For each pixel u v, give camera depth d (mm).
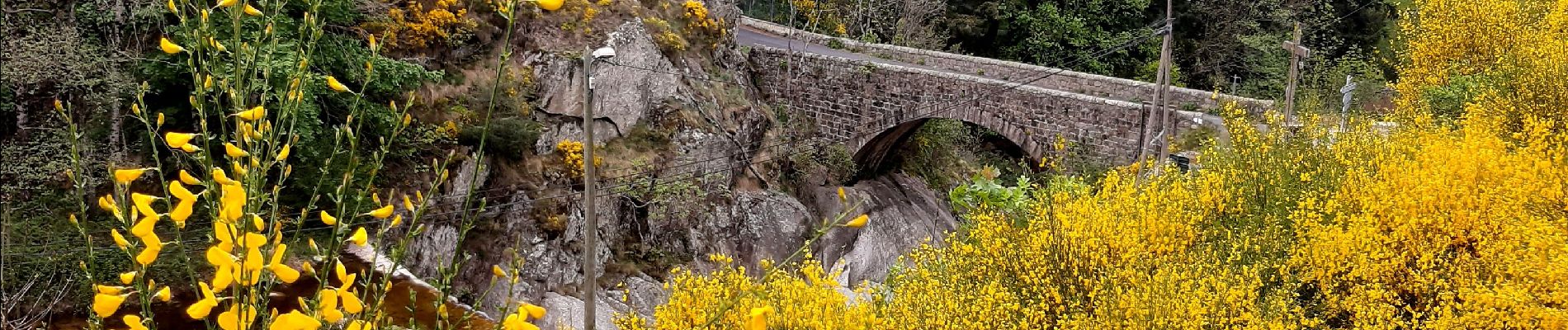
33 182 9477
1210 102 15992
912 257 8797
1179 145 15062
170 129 10797
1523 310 6039
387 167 12383
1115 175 8836
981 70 19453
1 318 4367
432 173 12852
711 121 17234
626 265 14938
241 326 1767
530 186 14125
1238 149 9414
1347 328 7172
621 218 15383
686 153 16406
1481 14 15172
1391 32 28891
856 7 27422
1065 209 8312
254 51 2268
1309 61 25109
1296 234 7797
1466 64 15344
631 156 15672
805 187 19188
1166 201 8219
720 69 19016
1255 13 28203
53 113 9930
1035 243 7832
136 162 10609
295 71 2363
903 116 19141
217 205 1881
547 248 13906
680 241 15898
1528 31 14188
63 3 10438
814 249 17109
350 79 11805
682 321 6910
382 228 2393
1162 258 7531
